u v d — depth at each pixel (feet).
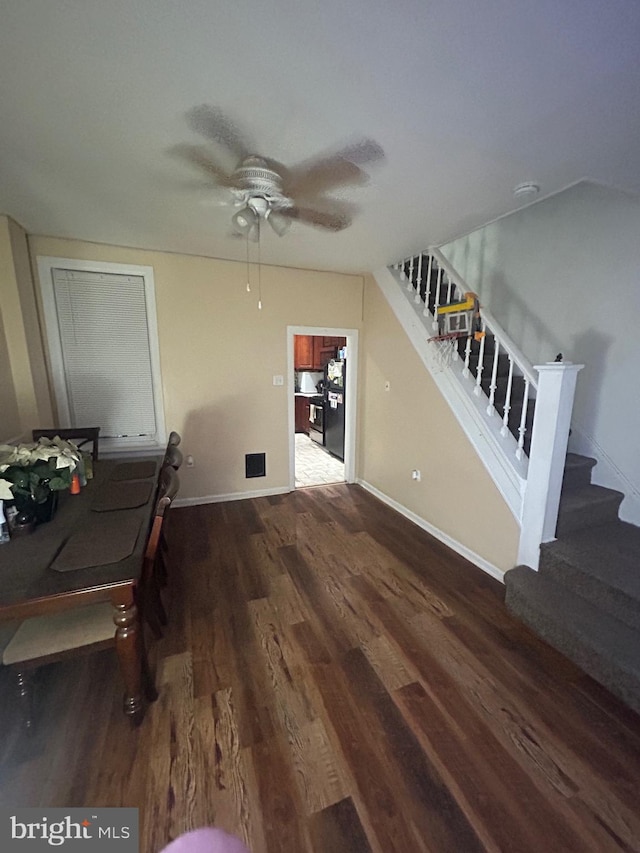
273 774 4.31
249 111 4.66
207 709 5.12
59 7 3.25
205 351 11.85
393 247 10.02
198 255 11.18
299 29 3.46
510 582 7.13
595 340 8.74
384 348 12.55
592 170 6.01
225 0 3.17
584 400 9.04
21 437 8.81
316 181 6.33
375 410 13.38
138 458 10.33
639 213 7.77
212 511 12.09
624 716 5.07
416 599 7.61
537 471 7.32
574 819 3.89
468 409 9.04
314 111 4.63
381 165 5.84
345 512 12.10
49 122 4.89
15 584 4.22
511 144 5.27
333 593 7.80
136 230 9.00
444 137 5.14
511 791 4.15
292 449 13.71
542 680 5.64
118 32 3.51
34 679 5.13
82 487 7.59
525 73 3.95
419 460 11.00
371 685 5.54
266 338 12.59
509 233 10.80
